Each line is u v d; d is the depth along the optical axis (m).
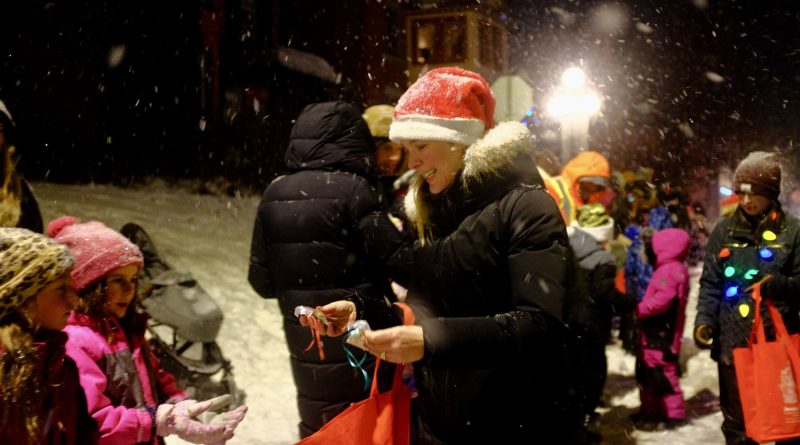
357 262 4.07
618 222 11.95
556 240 2.52
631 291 7.61
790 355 4.19
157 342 5.53
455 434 2.68
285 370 7.02
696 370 7.57
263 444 5.45
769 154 4.54
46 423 2.29
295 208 4.04
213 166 18.11
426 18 28.45
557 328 2.43
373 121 5.33
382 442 2.64
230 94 20.39
